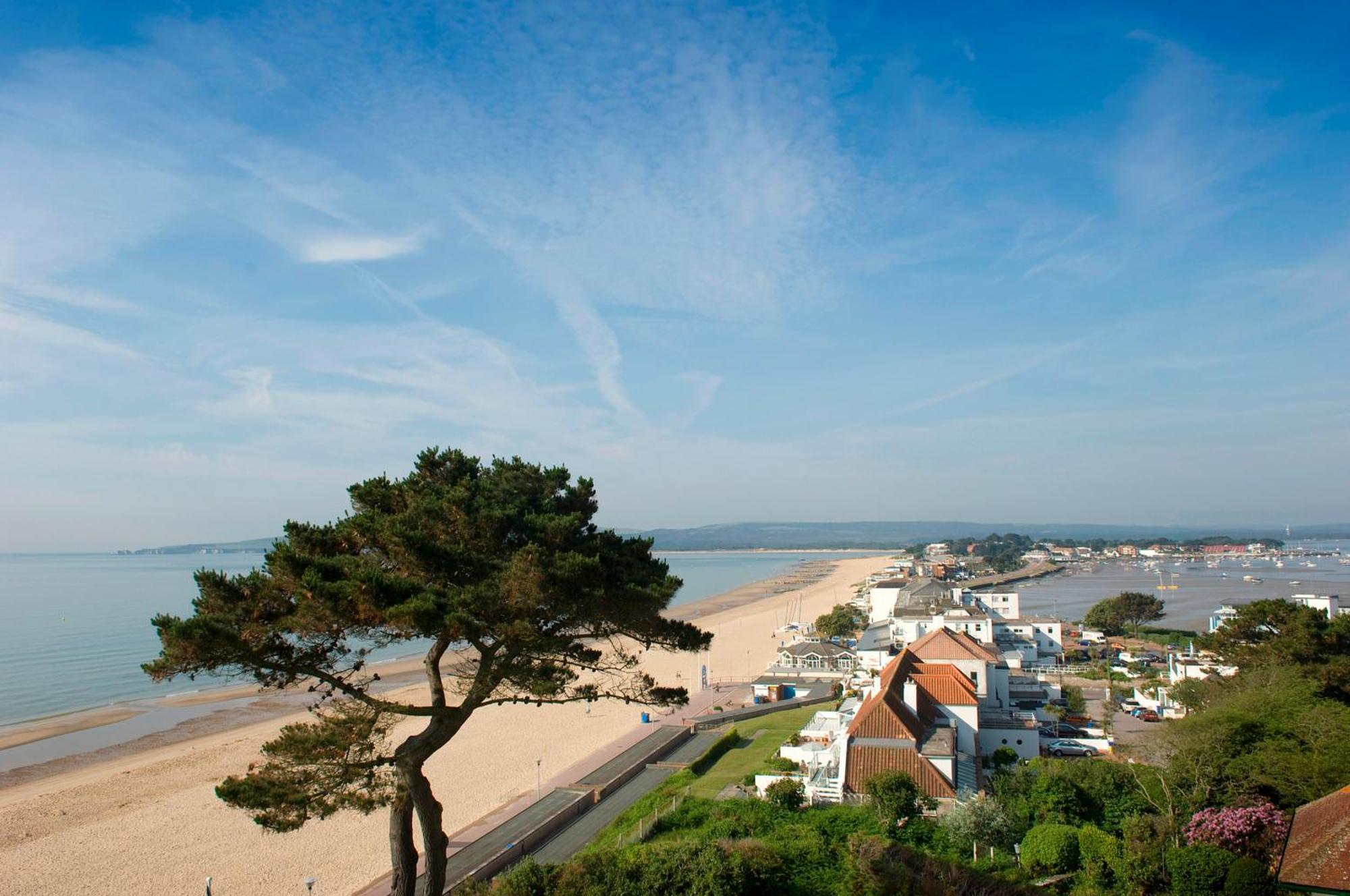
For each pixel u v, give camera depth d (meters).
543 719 86.94
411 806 26.84
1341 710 45.06
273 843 54.53
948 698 58.50
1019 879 35.62
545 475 30.69
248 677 24.81
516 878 33.34
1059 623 111.88
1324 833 22.25
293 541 26.50
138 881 49.25
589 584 25.92
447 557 25.61
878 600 139.38
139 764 75.06
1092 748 59.62
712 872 32.84
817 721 69.19
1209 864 31.80
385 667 122.88
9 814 60.97
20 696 102.62
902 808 42.19
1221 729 43.09
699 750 72.06
